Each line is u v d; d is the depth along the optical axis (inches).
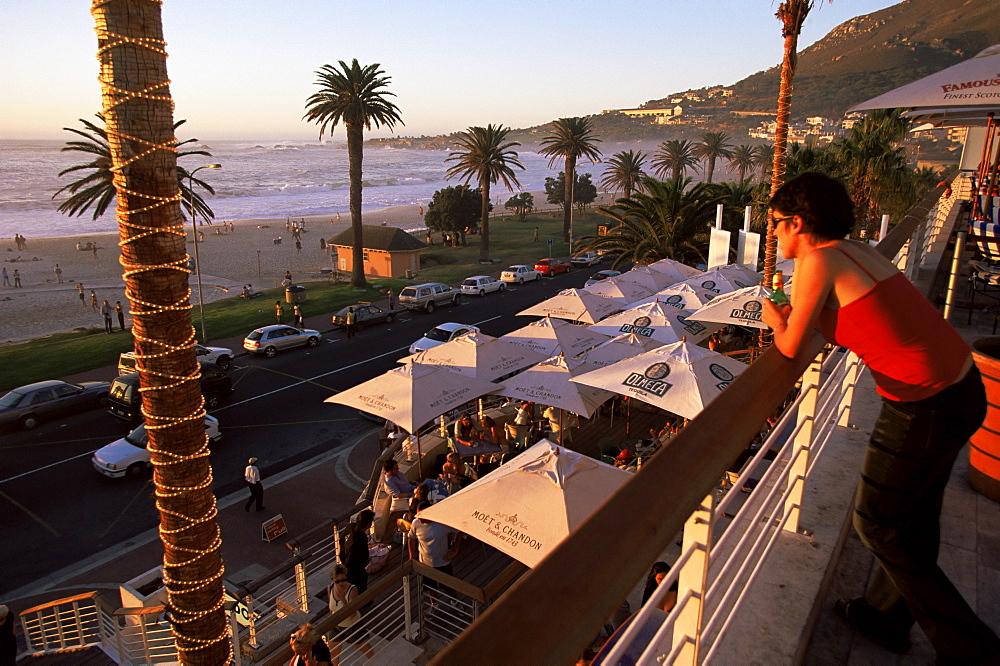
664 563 213.3
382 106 1952.5
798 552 104.0
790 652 83.1
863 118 1212.5
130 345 1408.7
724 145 4958.2
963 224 459.2
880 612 90.8
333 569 358.3
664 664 57.4
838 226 70.6
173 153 207.2
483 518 287.3
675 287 777.6
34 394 967.0
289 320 1638.8
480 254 2898.6
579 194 4672.7
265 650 366.6
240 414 1011.3
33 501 753.6
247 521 700.7
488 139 2632.9
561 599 29.7
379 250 2362.2
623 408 661.3
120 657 425.1
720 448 49.9
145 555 651.5
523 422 589.3
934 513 77.2
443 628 327.0
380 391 556.7
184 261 215.9
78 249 2940.5
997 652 75.4
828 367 122.9
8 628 280.2
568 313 828.0
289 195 6476.4
